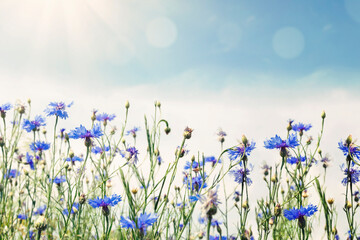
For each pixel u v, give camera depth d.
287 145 0.54
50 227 0.62
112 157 0.62
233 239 0.54
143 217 0.45
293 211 0.49
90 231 0.58
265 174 0.60
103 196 0.53
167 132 0.54
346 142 0.52
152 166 0.51
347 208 0.52
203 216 0.38
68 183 0.55
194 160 0.57
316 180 0.49
